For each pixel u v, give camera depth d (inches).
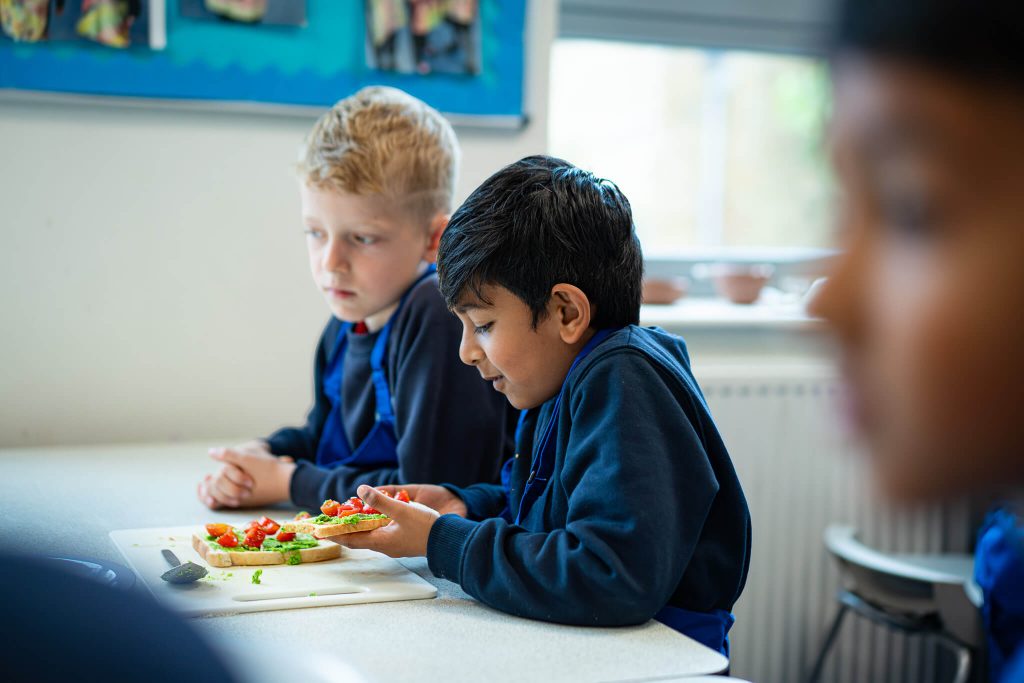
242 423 76.3
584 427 38.0
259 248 75.4
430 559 39.1
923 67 8.9
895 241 9.0
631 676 30.0
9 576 10.9
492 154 80.4
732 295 95.8
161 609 11.0
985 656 74.0
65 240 71.0
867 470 9.4
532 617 35.7
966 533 96.7
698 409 39.1
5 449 69.9
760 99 102.2
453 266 41.3
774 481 91.8
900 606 74.6
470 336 42.6
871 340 9.2
